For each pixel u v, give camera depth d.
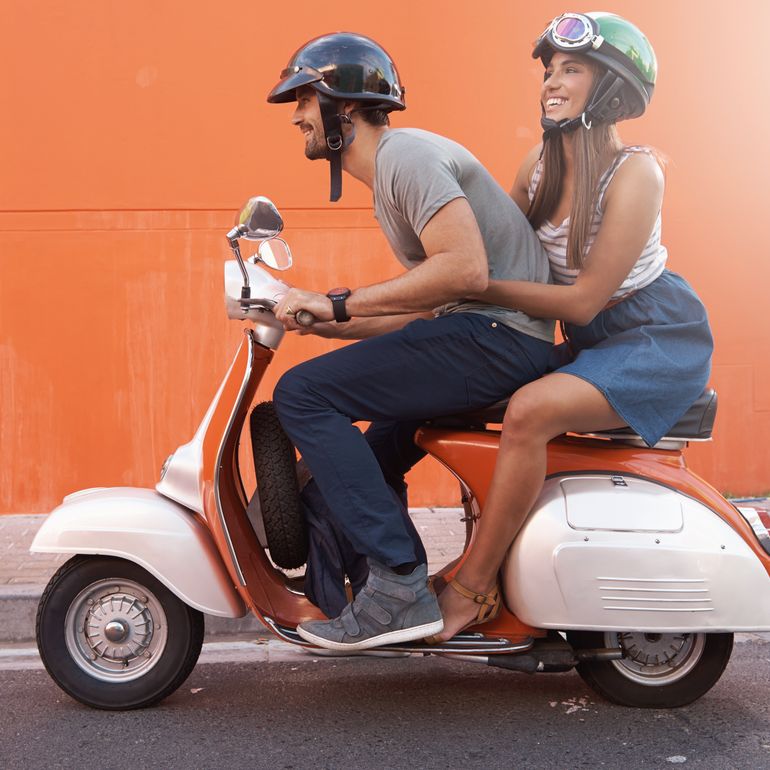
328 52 3.14
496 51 6.65
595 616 3.19
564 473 3.29
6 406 6.54
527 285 3.17
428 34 6.61
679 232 6.86
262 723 3.38
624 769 3.01
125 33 6.48
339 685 3.82
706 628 3.21
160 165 6.53
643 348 3.25
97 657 3.44
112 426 6.57
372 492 3.12
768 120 6.86
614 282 3.20
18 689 3.75
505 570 3.26
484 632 3.29
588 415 3.16
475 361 3.19
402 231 3.18
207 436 3.29
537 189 3.44
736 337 6.92
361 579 3.30
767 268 6.92
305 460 3.16
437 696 3.67
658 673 3.50
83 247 6.53
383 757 3.09
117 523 3.27
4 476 6.56
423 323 3.20
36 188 6.50
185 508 3.35
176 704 3.57
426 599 3.14
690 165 6.84
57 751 3.13
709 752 3.14
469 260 2.98
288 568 3.36
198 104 6.53
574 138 3.26
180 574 3.26
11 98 6.47
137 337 6.57
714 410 3.36
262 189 6.57
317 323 3.23
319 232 6.63
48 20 6.45
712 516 3.26
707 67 6.80
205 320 6.59
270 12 6.52
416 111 6.63
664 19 6.75
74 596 3.38
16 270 6.52
